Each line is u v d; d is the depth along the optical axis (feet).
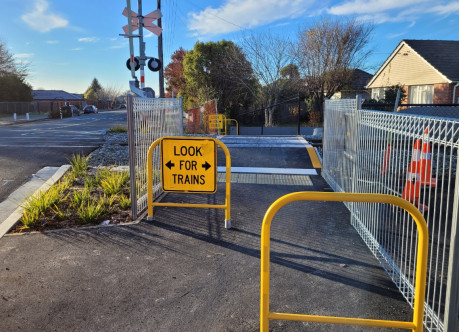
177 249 14.38
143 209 19.11
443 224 16.21
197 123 65.57
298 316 8.03
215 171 16.46
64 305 10.62
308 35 83.61
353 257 13.57
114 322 9.88
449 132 8.92
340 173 20.72
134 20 30.91
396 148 13.05
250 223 17.16
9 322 9.82
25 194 22.15
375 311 10.30
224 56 89.66
